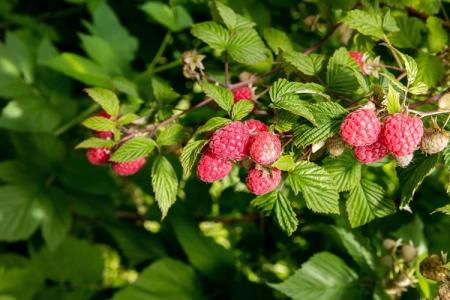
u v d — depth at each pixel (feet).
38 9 2.79
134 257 2.39
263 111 1.54
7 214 2.28
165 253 2.43
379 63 1.67
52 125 2.35
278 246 2.29
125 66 2.25
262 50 1.66
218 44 1.66
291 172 1.43
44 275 2.52
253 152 1.34
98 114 1.68
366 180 1.57
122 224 2.51
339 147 1.40
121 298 2.11
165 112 1.70
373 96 1.40
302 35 2.01
